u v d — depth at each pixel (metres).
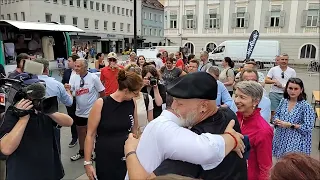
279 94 5.44
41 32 8.65
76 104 4.28
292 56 27.08
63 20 38.00
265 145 2.06
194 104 1.14
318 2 25.27
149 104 3.22
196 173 1.04
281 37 27.11
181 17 30.80
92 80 4.25
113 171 2.53
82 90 4.18
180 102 1.16
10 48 7.61
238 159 1.16
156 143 1.09
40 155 2.18
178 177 0.81
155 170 1.04
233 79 5.61
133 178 1.09
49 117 2.23
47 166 2.24
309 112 3.01
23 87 2.00
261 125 2.11
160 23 59.62
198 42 30.48
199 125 1.18
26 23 7.59
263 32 27.72
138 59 7.67
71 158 4.33
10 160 2.11
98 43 44.25
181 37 31.12
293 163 0.95
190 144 1.02
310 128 2.99
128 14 50.38
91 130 2.53
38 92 1.95
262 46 22.94
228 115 1.32
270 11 27.09
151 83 3.67
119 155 2.48
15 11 35.72
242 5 28.03
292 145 3.06
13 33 8.13
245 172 1.21
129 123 2.55
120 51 48.72
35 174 2.17
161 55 10.53
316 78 18.25
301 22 26.16
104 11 44.66
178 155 1.03
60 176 2.51
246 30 28.23
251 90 2.12
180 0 30.50
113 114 2.50
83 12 40.72
